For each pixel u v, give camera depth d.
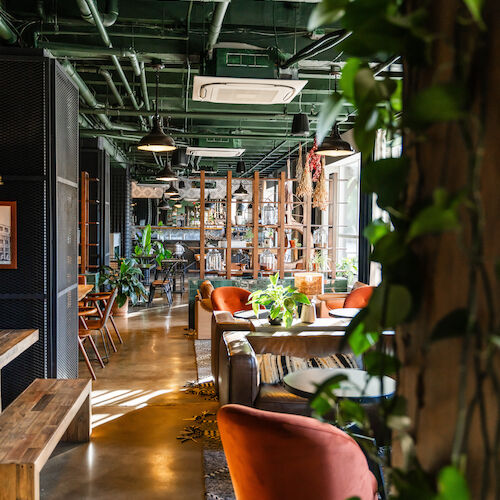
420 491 0.77
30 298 4.53
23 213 4.50
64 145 4.80
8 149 4.46
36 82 4.44
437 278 0.83
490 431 0.71
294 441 2.06
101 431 4.32
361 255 8.91
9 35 4.91
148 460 3.78
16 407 3.42
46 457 2.84
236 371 3.86
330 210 11.45
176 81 7.80
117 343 7.66
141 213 20.30
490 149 0.71
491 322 0.68
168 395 5.27
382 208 0.89
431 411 0.84
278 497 2.17
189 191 20.14
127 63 6.92
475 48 0.72
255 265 8.43
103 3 5.05
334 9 0.79
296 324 5.11
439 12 0.81
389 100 0.88
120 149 13.38
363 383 3.07
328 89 7.67
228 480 3.47
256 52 5.65
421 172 0.87
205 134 9.84
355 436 0.98
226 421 2.19
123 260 9.91
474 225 0.70
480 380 0.68
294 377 3.25
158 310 10.73
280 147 13.02
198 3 5.34
